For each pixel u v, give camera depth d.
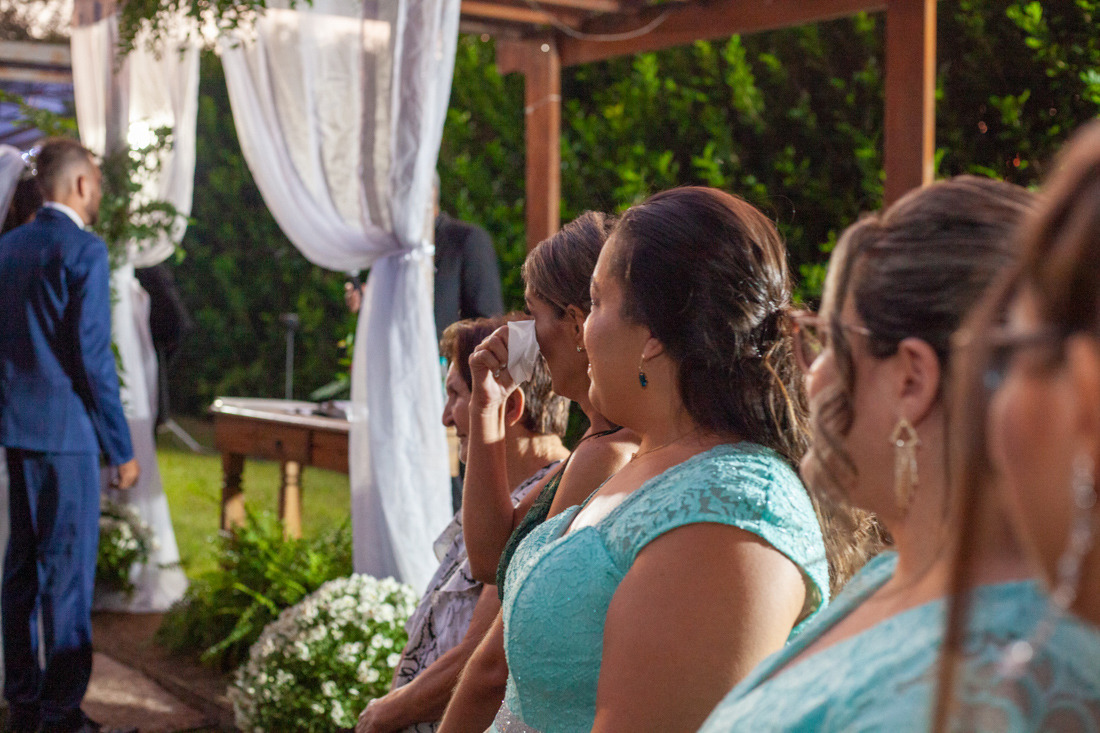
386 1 3.80
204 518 7.05
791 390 1.27
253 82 4.17
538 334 1.75
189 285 10.17
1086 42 4.15
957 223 0.75
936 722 0.54
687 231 1.25
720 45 5.87
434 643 2.19
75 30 5.35
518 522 1.87
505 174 6.93
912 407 0.76
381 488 3.89
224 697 4.11
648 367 1.29
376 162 3.90
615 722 1.08
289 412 5.19
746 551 1.10
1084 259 0.46
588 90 6.74
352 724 3.34
